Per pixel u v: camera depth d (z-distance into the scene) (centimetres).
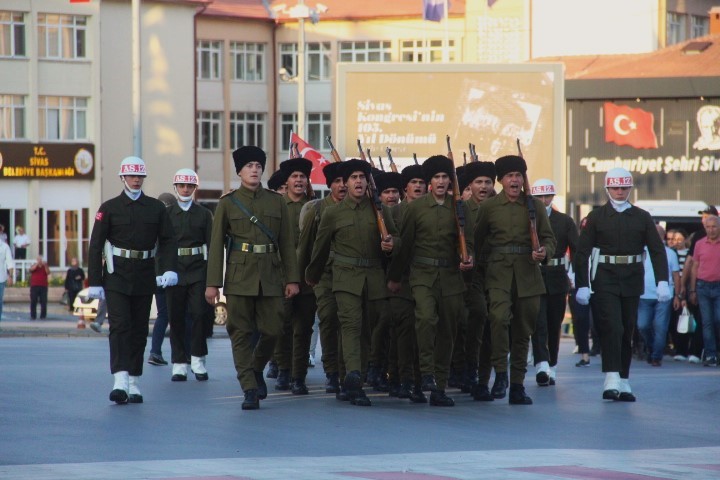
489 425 1606
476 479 1147
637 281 1919
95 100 7844
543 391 2044
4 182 7500
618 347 1909
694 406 1856
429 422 1614
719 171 6297
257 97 9488
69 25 7781
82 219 7781
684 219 3734
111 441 1402
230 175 9356
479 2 8900
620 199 1920
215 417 1627
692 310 2841
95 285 1755
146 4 8219
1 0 7519
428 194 1820
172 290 2114
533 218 1856
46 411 1661
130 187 1777
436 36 9425
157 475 1148
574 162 6506
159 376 2195
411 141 4584
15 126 7612
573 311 2841
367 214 1805
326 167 1903
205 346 2136
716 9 8131
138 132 5422
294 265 1764
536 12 8288
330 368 1934
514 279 1867
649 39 7894
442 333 1805
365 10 9550
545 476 1170
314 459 1281
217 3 9400
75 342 3228
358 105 4603
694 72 6631
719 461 1318
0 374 2133
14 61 7575
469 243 1825
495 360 1875
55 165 7644
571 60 7788
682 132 6359
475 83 4547
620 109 6431
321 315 1898
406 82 4578
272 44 9569
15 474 1151
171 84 8362
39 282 4931
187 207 2139
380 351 1980
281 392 1958
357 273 1794
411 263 1816
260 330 1758
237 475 1151
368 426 1564
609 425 1634
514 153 4541
